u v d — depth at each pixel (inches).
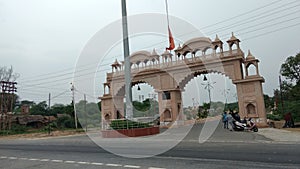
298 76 1300.4
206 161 283.3
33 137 1011.3
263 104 820.0
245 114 839.7
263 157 293.1
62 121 1525.6
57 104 1788.9
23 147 574.9
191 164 271.1
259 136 543.8
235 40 900.0
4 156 425.7
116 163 299.0
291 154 306.8
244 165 254.7
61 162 328.5
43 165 315.9
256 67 852.6
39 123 1633.9
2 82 1473.9
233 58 885.8
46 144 627.8
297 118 1000.2
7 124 1453.0
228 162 272.1
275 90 1577.3
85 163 310.3
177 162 286.2
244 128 693.9
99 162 311.9
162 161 297.1
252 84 845.8
